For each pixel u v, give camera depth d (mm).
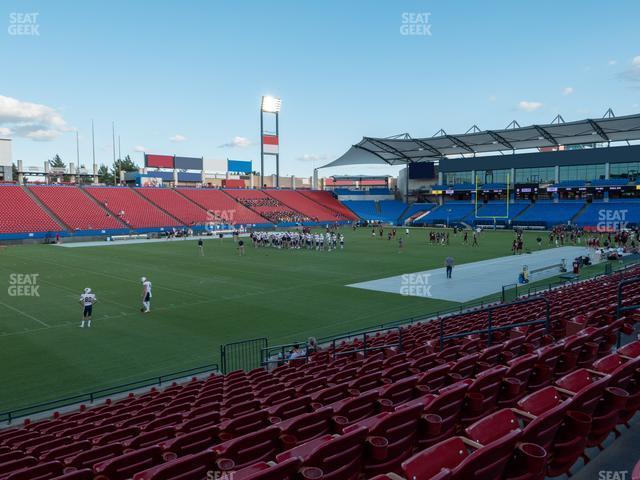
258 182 122812
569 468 4312
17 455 7707
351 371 10109
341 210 99375
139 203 74625
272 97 97625
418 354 11508
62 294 27422
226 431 6449
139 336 19656
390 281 31812
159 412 9688
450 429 5414
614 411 4637
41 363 16562
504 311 17719
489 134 76250
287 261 41469
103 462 5918
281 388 10016
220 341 19125
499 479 3574
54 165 158750
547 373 6750
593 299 15469
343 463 4113
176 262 40812
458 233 73750
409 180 105438
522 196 90625
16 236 56562
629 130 70688
